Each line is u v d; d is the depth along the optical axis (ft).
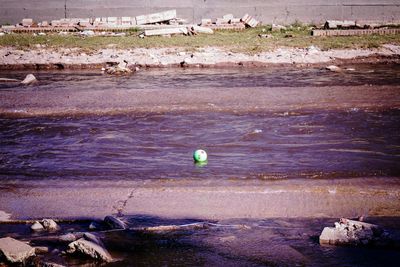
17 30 95.04
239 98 44.83
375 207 21.88
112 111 41.37
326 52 71.10
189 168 28.25
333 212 21.47
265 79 56.24
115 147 32.68
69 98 46.03
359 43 75.97
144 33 87.92
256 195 23.26
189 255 18.07
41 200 23.34
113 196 23.59
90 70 66.08
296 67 65.36
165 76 59.82
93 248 17.98
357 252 18.13
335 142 32.81
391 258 17.65
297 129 35.83
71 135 35.55
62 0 110.83
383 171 26.96
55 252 18.48
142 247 18.76
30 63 67.82
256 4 109.19
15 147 33.09
